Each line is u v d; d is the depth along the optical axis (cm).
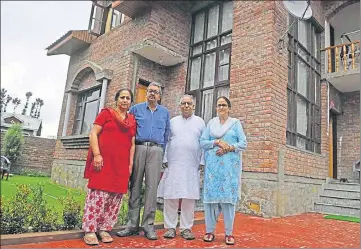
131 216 329
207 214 330
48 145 1301
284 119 603
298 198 618
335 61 817
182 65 802
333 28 985
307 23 785
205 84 757
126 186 311
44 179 1034
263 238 363
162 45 751
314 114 762
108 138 304
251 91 607
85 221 290
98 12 958
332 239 377
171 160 339
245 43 645
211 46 772
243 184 579
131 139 321
